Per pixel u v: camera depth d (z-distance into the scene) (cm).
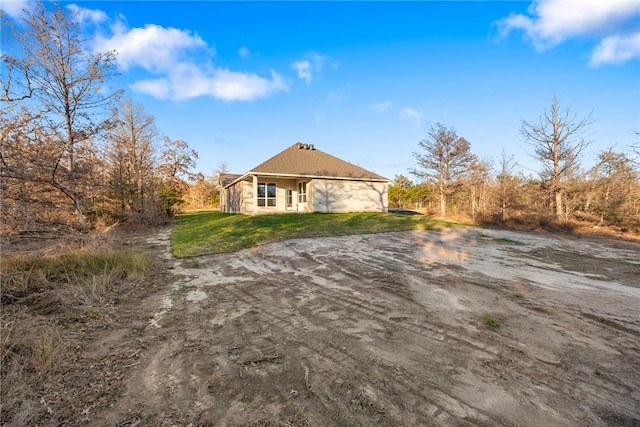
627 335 353
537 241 1045
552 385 259
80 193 1173
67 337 348
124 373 281
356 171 2095
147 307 456
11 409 226
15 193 895
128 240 1138
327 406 234
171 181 3197
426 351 318
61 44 1198
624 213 1456
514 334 355
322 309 440
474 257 767
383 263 702
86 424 215
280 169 1872
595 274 620
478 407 231
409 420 218
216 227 1321
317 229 1159
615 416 222
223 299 489
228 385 262
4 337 315
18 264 553
